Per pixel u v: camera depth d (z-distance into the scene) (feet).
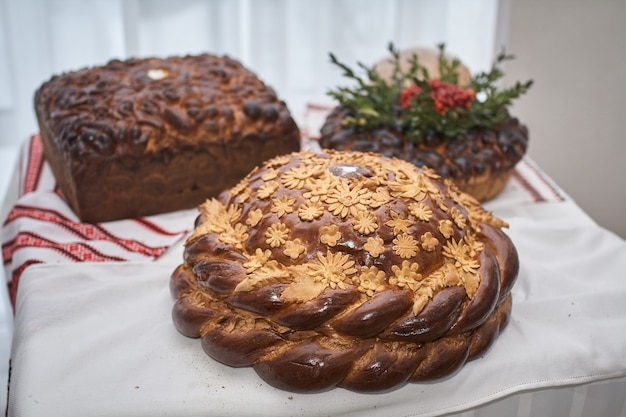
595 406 2.65
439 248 2.47
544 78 4.51
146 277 2.86
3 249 3.34
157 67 3.77
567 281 2.89
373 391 2.34
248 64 5.59
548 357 2.54
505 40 5.04
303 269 2.38
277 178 2.64
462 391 2.45
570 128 4.40
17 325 2.69
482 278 2.46
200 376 2.43
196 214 3.49
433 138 3.41
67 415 2.29
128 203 3.42
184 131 3.41
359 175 2.57
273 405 2.36
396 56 3.75
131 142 3.33
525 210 3.54
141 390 2.37
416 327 2.29
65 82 3.68
